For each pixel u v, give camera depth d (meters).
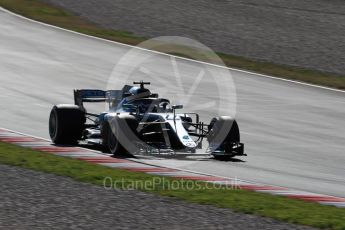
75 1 136.75
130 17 125.44
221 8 137.25
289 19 131.75
